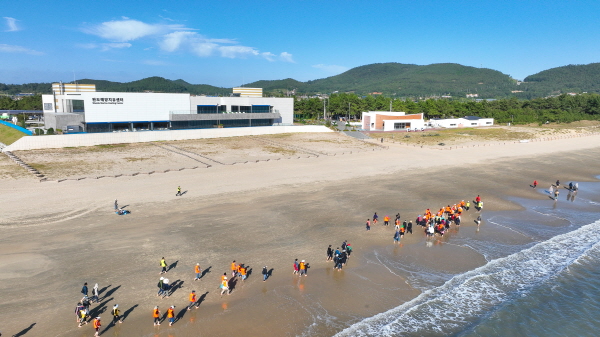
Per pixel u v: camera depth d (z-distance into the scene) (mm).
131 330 22219
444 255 34438
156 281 27562
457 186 57906
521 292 29078
